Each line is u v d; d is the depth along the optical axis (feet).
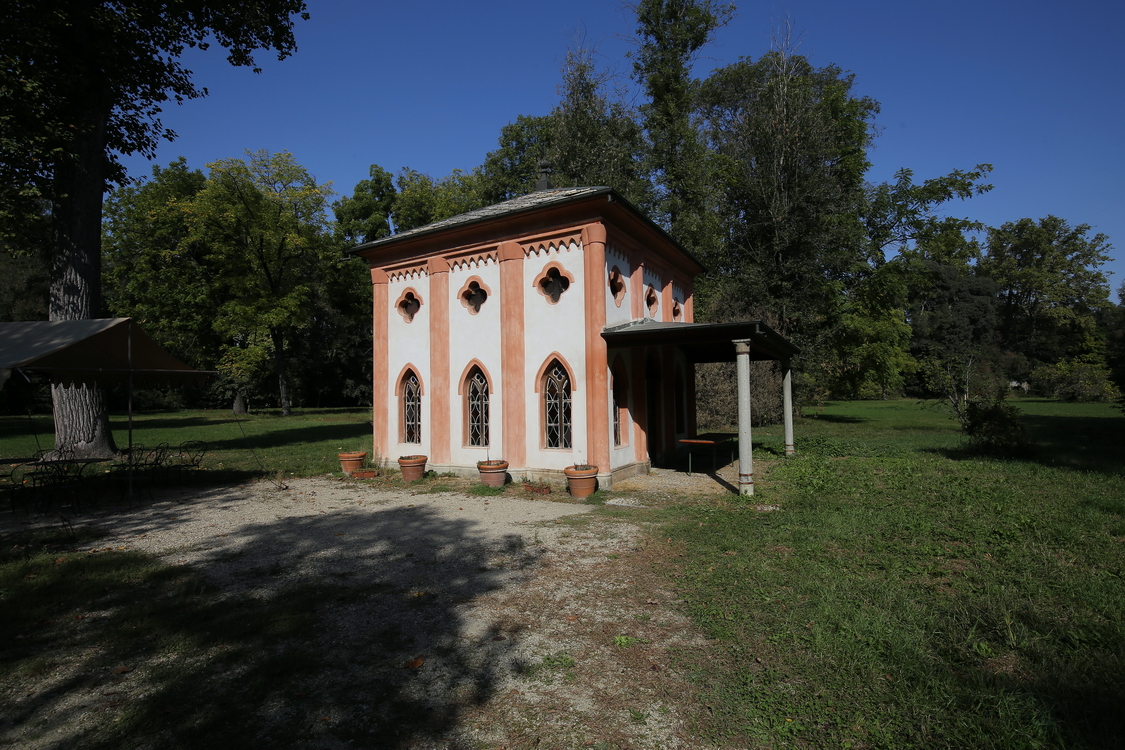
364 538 26.37
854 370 105.19
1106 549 21.62
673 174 105.09
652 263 48.52
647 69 106.42
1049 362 187.52
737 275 92.53
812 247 87.97
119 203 119.85
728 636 15.10
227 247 110.42
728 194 95.20
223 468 50.03
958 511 28.58
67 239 50.34
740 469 35.37
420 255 45.65
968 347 177.68
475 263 43.06
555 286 40.65
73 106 47.16
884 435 74.33
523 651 14.75
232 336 117.60
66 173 50.49
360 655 14.62
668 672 13.50
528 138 131.44
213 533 27.66
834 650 14.01
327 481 43.73
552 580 20.08
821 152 88.17
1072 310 182.19
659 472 45.57
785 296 90.74
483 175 135.64
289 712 12.10
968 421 53.47
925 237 91.86
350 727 11.54
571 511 31.45
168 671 13.93
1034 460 46.44
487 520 29.58
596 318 37.68
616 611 17.20
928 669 12.96
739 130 96.99
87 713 12.21
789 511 29.73
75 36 44.37
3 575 20.77
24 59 39.86
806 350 89.56
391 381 47.85
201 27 53.21
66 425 52.90
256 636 15.79
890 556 21.53
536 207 38.55
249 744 11.01
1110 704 11.47
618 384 43.21
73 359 34.94
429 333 45.19
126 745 11.04
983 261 207.41
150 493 38.06
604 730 11.32
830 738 10.77
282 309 112.98
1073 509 28.19
